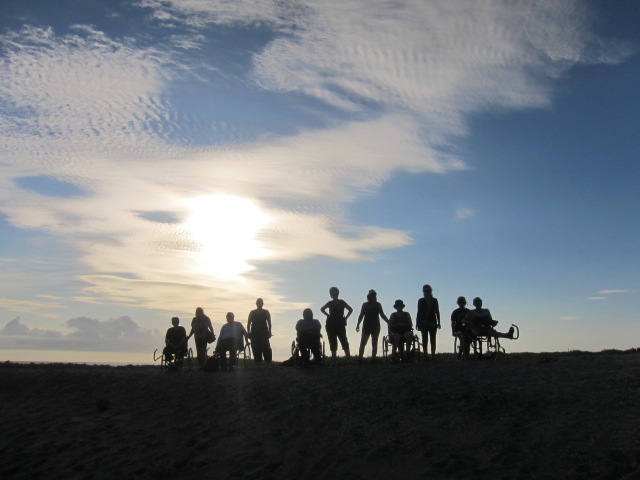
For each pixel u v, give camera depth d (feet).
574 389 43.68
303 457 38.91
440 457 36.35
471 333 63.16
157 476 39.42
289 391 51.19
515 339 60.90
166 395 55.21
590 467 33.04
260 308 72.08
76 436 47.50
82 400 56.75
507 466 34.32
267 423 44.65
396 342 62.64
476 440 37.70
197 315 71.72
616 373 47.16
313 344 63.87
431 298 64.08
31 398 59.31
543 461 34.30
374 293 65.31
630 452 33.68
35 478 41.45
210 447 42.14
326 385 51.29
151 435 45.98
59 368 77.20
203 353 71.61
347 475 35.99
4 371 71.31
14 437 48.49
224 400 51.29
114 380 62.34
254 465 38.88
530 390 44.27
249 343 71.51
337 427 42.24
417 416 42.19
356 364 62.80
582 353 69.46
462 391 45.55
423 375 51.52
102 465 42.01
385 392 47.37
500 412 41.14
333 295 66.08
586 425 37.55
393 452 37.68
